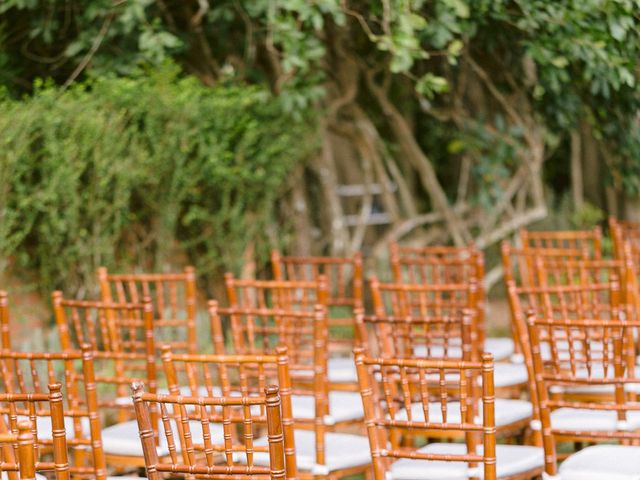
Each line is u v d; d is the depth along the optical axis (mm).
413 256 13977
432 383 6684
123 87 10078
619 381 5859
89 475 6352
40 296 10008
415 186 15469
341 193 15211
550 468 5805
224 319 11805
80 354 5715
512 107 13586
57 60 11391
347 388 8180
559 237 11125
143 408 4340
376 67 12922
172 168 10758
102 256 10312
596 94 11273
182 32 11758
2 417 5395
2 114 9031
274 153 11820
